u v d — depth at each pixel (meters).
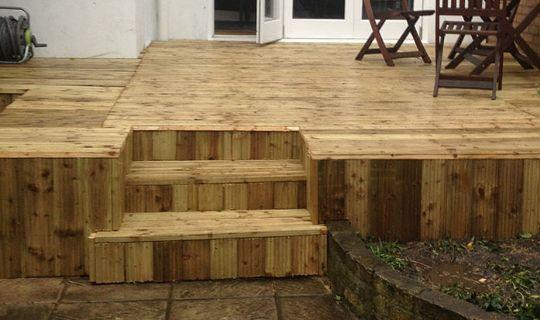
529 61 6.79
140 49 7.55
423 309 3.14
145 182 4.08
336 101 5.37
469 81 5.64
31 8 7.13
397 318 3.26
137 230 3.85
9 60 6.83
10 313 3.50
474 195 3.95
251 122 4.60
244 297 3.70
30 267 3.85
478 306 3.21
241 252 3.87
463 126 4.64
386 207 3.94
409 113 5.02
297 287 3.83
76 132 4.22
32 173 3.77
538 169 3.95
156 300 3.65
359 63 7.19
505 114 5.02
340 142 4.16
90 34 7.21
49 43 7.20
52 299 3.65
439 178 3.92
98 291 3.74
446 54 7.83
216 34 9.19
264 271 3.90
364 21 8.77
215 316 3.50
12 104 5.04
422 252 3.86
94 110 4.89
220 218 4.04
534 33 7.57
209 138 4.44
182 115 4.76
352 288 3.55
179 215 4.08
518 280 3.54
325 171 3.89
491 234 3.98
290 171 4.25
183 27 8.78
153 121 4.56
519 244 3.93
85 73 6.33
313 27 8.78
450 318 3.04
